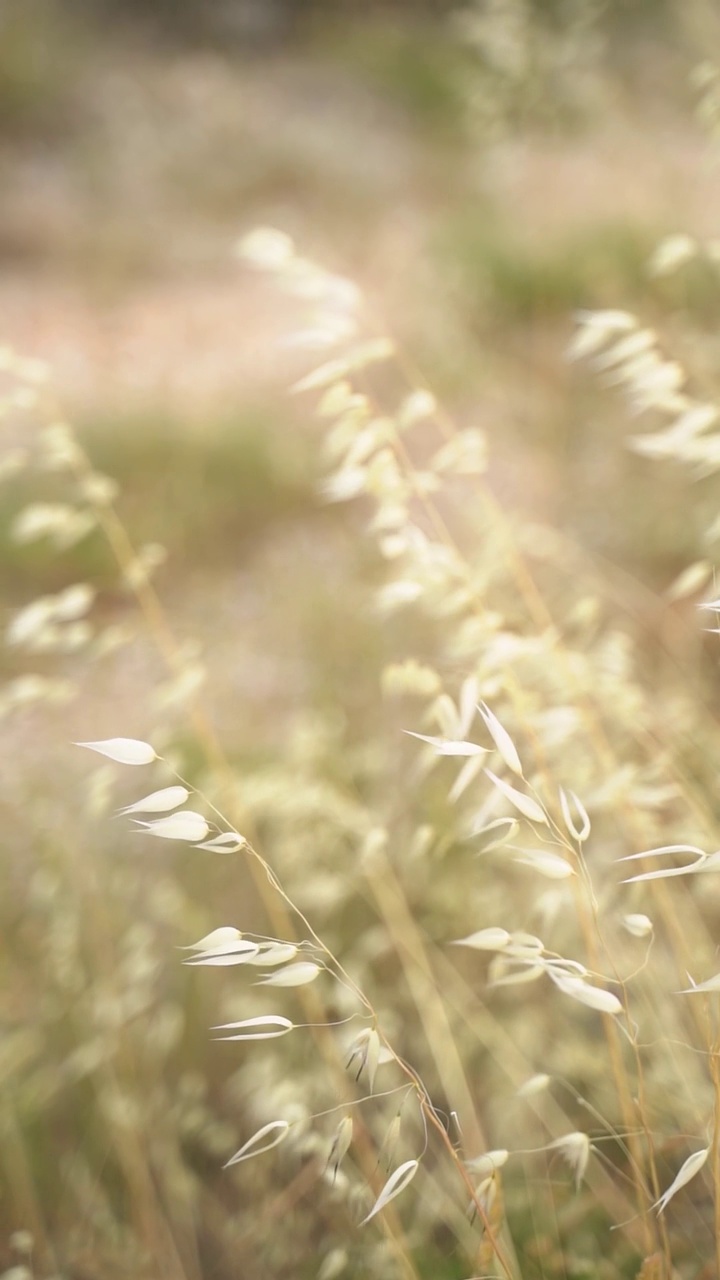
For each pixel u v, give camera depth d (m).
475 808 1.52
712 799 1.41
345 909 1.54
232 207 5.08
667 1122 1.25
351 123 6.12
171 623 2.43
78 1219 1.32
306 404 3.30
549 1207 1.24
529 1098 1.26
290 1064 1.37
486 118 3.24
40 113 5.60
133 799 1.85
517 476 2.71
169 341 3.87
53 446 1.32
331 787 1.51
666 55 5.23
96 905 1.55
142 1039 1.48
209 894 1.61
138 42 7.07
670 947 1.36
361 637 2.14
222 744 1.88
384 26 7.41
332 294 1.13
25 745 2.04
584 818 0.97
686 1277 1.18
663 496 2.45
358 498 2.84
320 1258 1.24
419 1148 1.31
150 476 2.80
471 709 1.05
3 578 2.59
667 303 3.06
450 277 3.69
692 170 4.31
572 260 3.59
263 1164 1.31
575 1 3.11
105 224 4.84
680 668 1.91
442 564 1.15
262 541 2.70
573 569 2.17
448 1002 1.38
